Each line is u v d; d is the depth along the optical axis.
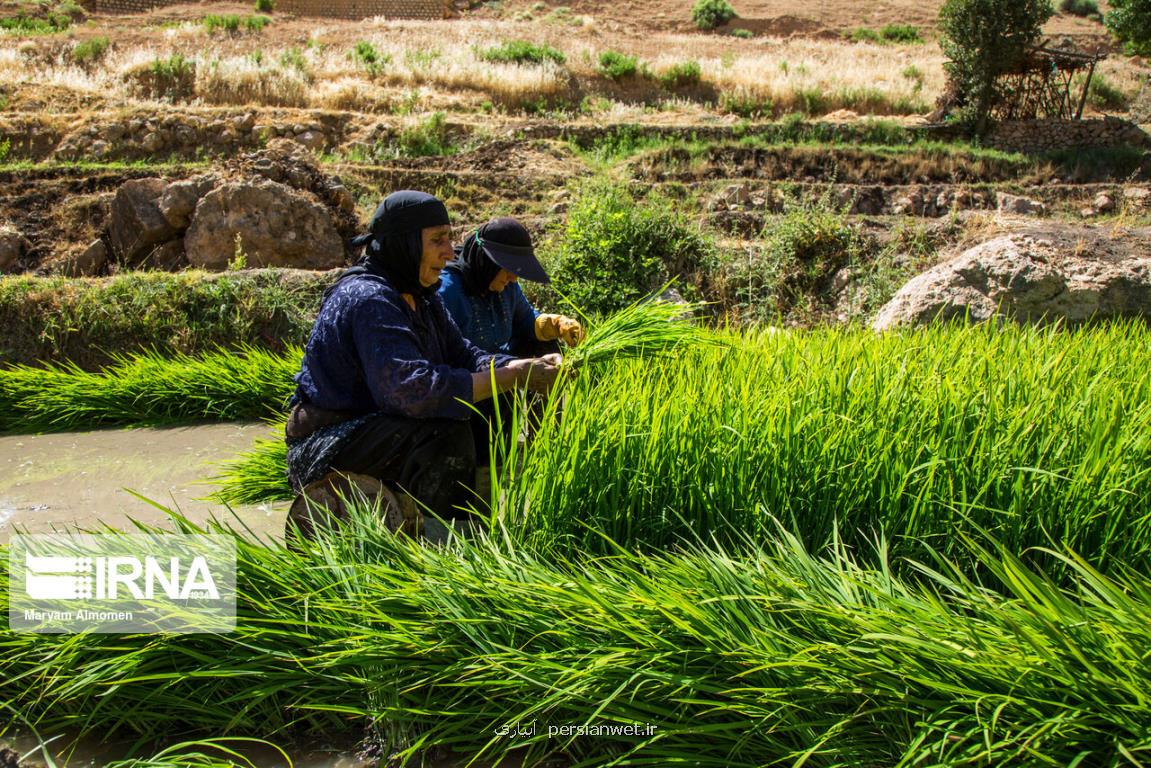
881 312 7.53
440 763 2.43
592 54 29.66
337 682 2.58
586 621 2.49
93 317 8.44
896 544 3.13
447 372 3.34
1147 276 7.07
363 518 3.07
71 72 23.36
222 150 20.16
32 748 2.55
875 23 45.91
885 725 2.24
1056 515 3.07
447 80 25.80
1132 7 27.67
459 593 2.61
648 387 3.52
